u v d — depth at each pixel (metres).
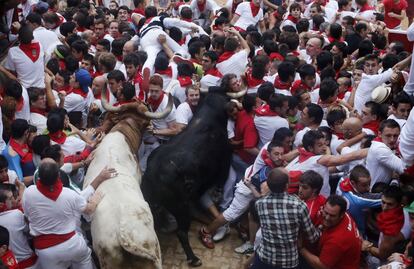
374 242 6.40
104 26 11.12
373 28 11.40
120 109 7.32
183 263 7.12
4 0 8.79
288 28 10.99
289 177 6.08
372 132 7.25
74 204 5.78
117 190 5.96
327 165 6.50
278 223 5.64
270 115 7.45
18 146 6.78
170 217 7.68
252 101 7.57
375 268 6.25
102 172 6.14
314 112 7.06
